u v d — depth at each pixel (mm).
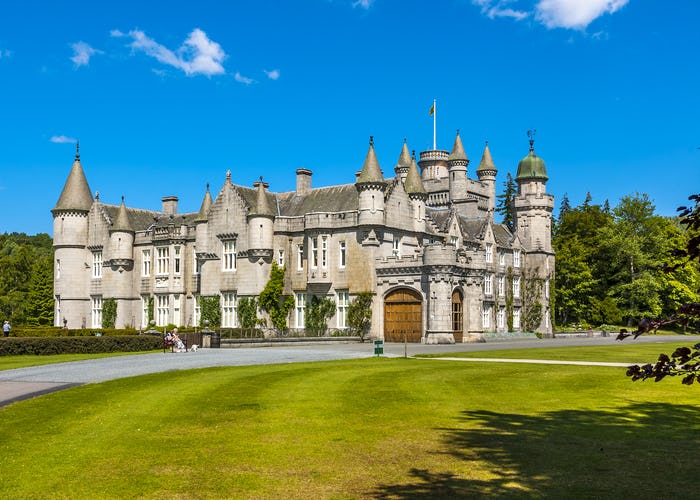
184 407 18312
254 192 63906
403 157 83875
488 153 83062
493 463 12812
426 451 13711
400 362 31422
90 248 71750
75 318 71000
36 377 25234
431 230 63531
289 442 14406
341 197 61125
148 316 68312
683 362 7648
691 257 7445
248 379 24328
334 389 21672
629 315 83625
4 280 94188
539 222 78312
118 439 14500
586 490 11164
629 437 14836
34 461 12742
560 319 88750
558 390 21516
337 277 57969
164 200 74750
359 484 11586
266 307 58750
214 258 62125
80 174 73062
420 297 53812
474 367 28219
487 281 69375
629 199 86875
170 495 10977
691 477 11852
